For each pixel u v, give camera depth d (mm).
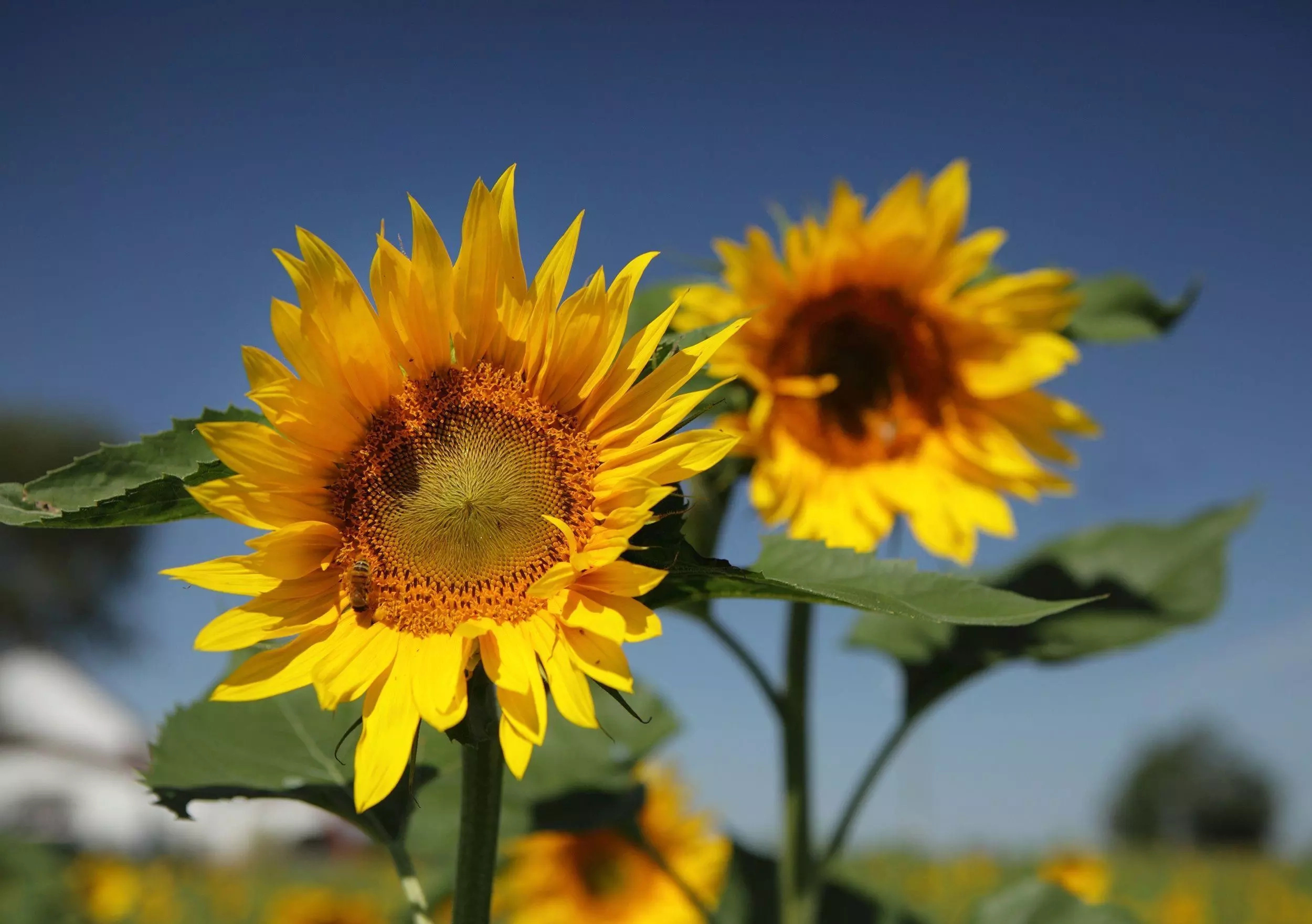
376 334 364
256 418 389
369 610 354
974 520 649
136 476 376
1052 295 659
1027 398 673
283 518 359
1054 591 616
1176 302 659
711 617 577
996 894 582
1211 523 619
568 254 375
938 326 668
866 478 651
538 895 816
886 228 655
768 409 606
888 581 369
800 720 590
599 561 339
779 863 685
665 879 814
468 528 358
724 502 601
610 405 371
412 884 413
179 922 1912
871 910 670
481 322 377
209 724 441
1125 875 3123
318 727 445
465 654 338
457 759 469
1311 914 2465
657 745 594
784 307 653
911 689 605
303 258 354
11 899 1280
